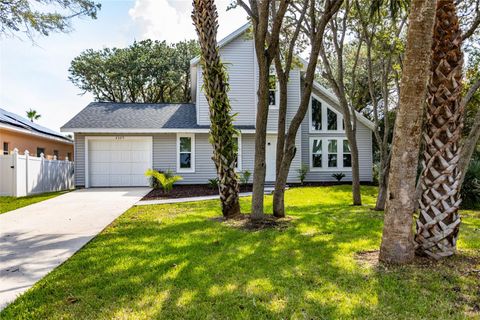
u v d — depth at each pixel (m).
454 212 3.76
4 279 3.48
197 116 14.76
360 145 16.03
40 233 5.59
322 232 5.41
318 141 16.05
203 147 14.90
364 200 11.38
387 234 3.74
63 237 5.30
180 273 3.54
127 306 2.80
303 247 4.50
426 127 3.92
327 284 3.19
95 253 4.32
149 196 11.16
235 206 6.84
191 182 14.80
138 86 29.23
